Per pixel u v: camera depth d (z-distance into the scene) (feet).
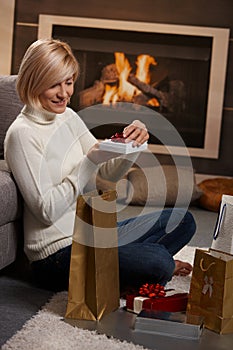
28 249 11.21
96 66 20.68
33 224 11.14
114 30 20.49
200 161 20.68
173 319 9.78
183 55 20.42
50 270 11.14
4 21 20.48
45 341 9.12
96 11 20.48
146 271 10.85
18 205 11.06
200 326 9.70
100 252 10.09
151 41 20.45
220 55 20.24
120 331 9.75
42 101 10.64
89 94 20.71
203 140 20.58
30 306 10.59
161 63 20.54
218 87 20.31
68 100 10.82
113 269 10.46
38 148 10.69
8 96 12.49
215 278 9.86
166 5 20.30
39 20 20.49
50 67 10.41
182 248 13.15
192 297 10.12
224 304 9.81
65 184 10.71
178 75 20.54
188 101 20.57
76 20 20.43
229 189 19.39
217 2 20.18
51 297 11.00
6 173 10.91
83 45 20.58
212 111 20.40
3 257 10.97
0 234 10.73
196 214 18.35
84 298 10.16
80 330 9.64
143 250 10.93
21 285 11.53
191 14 20.29
